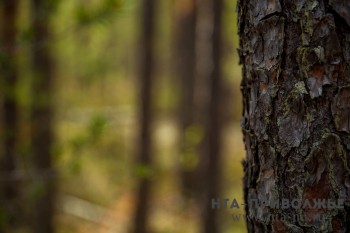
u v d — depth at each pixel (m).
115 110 20.36
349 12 1.58
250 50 1.79
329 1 1.59
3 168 6.11
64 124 15.80
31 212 7.21
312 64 1.61
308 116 1.62
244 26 1.84
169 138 18.09
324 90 1.60
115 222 12.77
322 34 1.60
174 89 19.70
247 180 1.89
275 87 1.69
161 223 13.02
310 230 1.63
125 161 15.73
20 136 6.86
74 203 13.23
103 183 14.45
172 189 15.13
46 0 5.37
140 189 11.19
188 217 13.57
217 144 9.18
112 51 18.36
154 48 11.25
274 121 1.70
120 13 4.39
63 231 11.66
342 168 1.58
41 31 6.04
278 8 1.67
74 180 14.12
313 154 1.61
